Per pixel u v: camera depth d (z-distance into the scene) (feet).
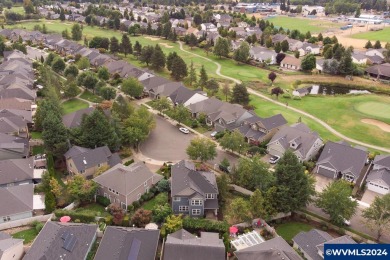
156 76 439.63
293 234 205.77
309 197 220.84
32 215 212.23
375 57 584.81
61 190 231.30
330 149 276.62
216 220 211.61
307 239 187.52
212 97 384.47
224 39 599.98
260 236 195.83
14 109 331.77
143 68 525.75
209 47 645.51
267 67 561.84
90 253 181.06
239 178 241.55
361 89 485.15
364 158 264.31
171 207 218.79
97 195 229.66
